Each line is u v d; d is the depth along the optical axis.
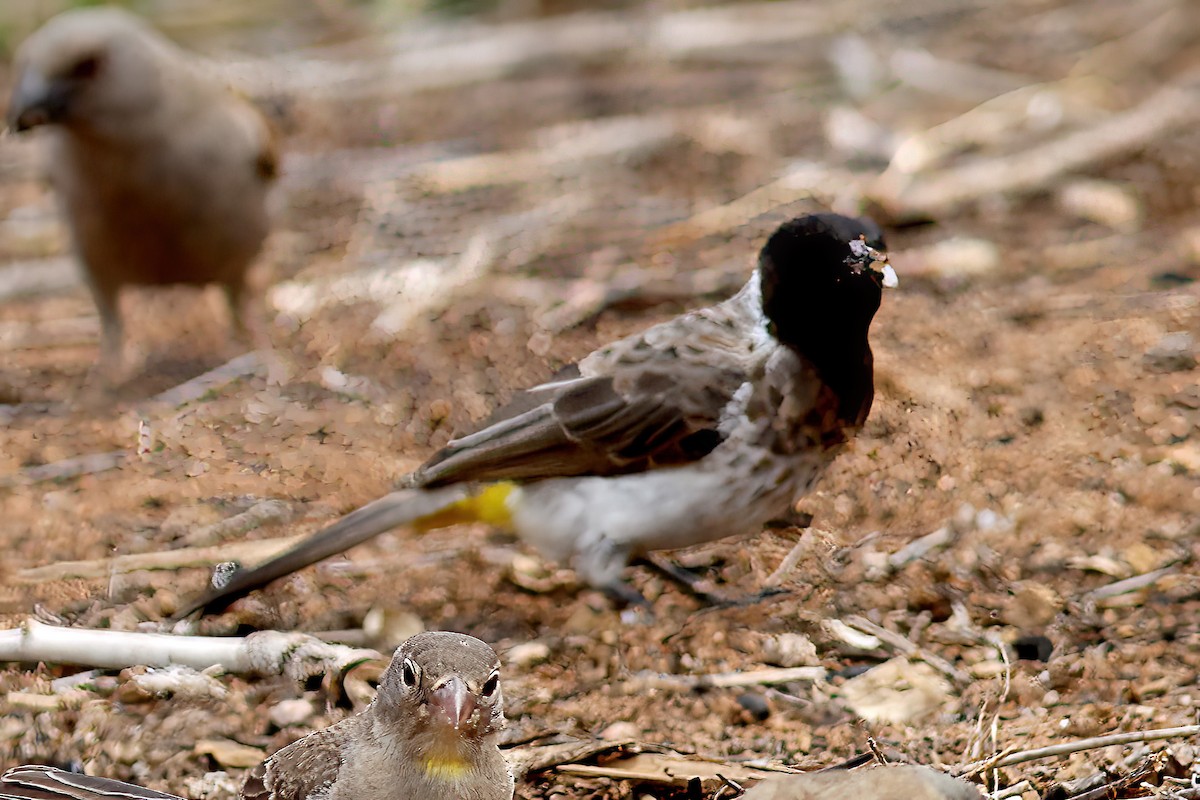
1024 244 16.52
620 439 9.70
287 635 9.21
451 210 18.34
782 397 9.60
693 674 9.29
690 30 25.23
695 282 15.54
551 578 10.43
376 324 15.15
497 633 9.84
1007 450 11.88
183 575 10.45
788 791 6.34
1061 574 10.15
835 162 19.17
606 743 8.30
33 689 9.01
